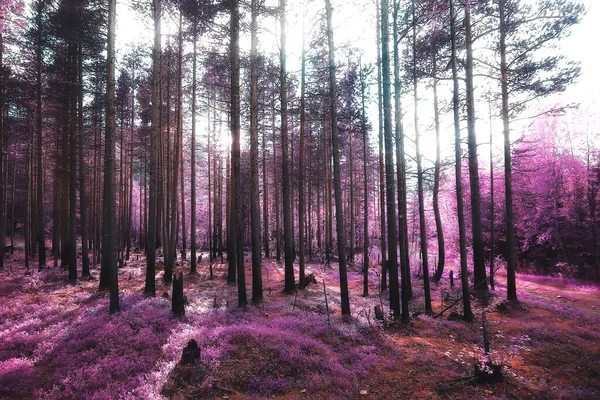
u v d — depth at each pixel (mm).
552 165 25609
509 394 8078
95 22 16203
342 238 12609
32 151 27297
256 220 14750
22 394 7055
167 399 6945
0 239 21828
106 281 15656
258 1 13539
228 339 9453
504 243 30453
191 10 13094
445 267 29281
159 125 20266
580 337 12211
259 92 19875
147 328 10102
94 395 6820
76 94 18312
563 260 26062
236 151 13789
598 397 8344
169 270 18672
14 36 18656
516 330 12633
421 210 15211
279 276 23375
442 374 8742
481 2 14969
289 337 9875
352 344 10383
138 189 53406
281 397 7441
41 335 9648
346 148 30703
